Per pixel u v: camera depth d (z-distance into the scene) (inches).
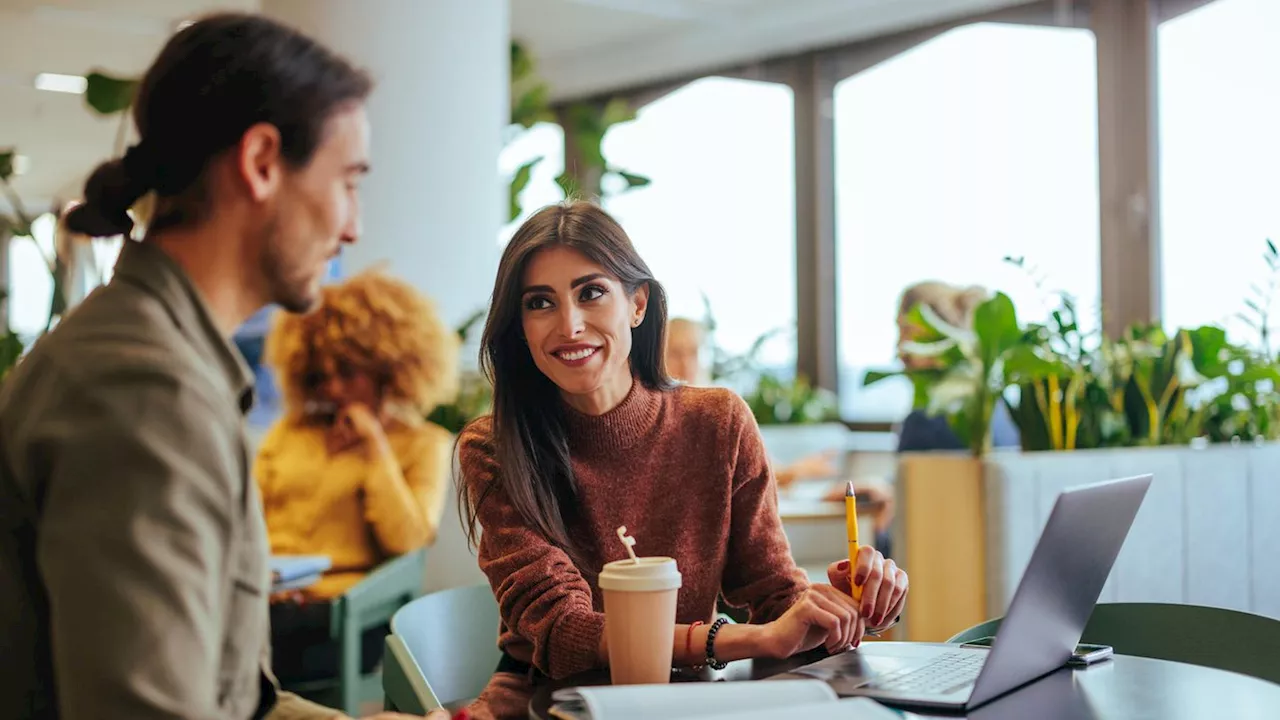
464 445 62.7
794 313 295.1
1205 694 45.6
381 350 126.7
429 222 186.4
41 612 38.8
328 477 125.6
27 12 265.6
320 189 42.1
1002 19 257.0
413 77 185.3
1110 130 239.9
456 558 135.0
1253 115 219.6
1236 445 128.7
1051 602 45.8
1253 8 219.1
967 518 108.7
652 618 46.9
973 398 116.4
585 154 279.1
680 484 62.9
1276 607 128.3
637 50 308.7
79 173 423.2
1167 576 117.7
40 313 457.4
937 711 43.7
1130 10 237.0
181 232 41.7
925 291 157.8
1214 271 225.1
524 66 274.2
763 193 300.4
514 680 56.6
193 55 41.1
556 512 59.9
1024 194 253.9
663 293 63.4
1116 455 115.4
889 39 276.8
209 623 36.2
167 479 35.8
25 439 36.9
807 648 54.3
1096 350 132.0
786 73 295.4
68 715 34.5
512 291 58.4
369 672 112.7
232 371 41.3
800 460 208.8
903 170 275.4
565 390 59.5
